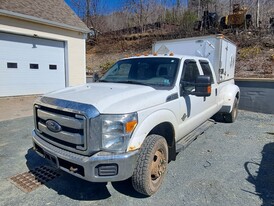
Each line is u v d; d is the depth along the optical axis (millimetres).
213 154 4285
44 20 10961
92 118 2350
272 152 4402
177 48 6598
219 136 5398
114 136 2412
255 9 20406
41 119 2969
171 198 2865
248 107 8500
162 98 3012
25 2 11227
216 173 3531
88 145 2371
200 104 4246
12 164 3766
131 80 3762
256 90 8219
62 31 12188
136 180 2734
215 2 23969
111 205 2730
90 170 2359
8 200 2807
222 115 6652
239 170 3641
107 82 3846
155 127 3055
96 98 2613
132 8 28391
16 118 6812
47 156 2848
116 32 27828
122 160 2387
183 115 3557
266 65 11695
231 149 4551
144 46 22156
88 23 31703
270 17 18047
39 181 3262
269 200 2832
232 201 2807
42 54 11453
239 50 14227
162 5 27125
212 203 2764
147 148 2738
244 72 11180
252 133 5648
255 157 4160
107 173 2402
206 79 3391
